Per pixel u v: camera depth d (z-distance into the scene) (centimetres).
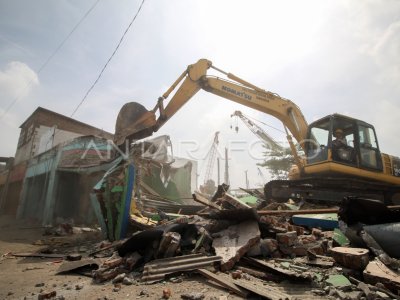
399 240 385
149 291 336
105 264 430
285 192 1017
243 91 1052
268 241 495
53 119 2398
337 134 926
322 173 930
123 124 940
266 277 379
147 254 464
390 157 1000
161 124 955
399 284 306
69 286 372
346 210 459
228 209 579
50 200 1441
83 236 951
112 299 313
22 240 930
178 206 1100
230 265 418
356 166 894
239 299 307
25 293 350
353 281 350
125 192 743
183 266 405
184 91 988
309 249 488
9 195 2531
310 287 345
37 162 1909
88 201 1562
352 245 462
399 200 1010
